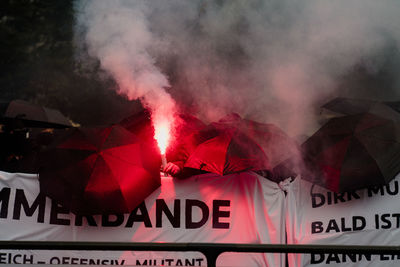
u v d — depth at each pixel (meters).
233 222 3.87
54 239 3.72
